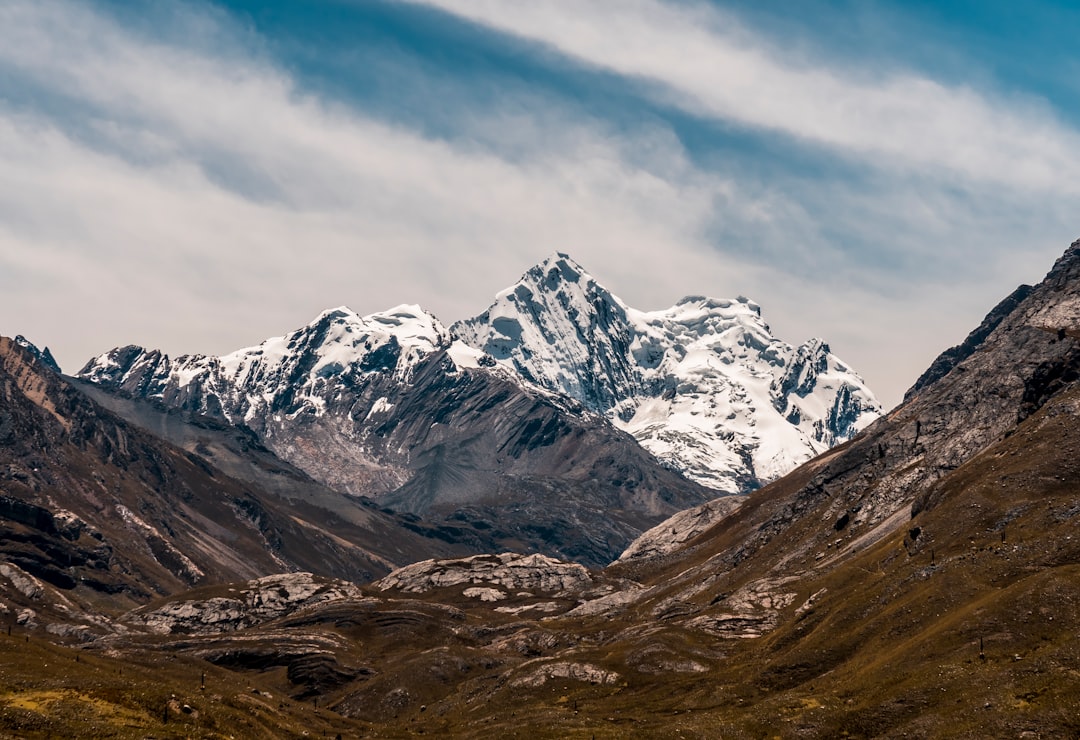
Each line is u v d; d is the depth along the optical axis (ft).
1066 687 490.49
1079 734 462.60
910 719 524.11
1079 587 558.56
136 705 497.05
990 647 549.13
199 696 574.97
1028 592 569.64
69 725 456.86
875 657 612.70
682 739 579.07
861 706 554.46
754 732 572.10
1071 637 528.22
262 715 617.21
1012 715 485.97
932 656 566.77
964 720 497.87
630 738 596.70
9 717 451.12
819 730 549.95
